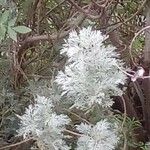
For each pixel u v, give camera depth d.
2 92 0.89
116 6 0.96
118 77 0.69
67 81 0.69
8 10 0.79
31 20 0.95
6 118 0.89
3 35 0.71
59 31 0.93
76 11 0.96
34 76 0.96
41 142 0.71
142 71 0.72
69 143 0.81
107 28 0.96
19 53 0.96
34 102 0.89
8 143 0.87
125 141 0.84
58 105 0.82
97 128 0.71
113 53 0.75
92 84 0.68
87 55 0.69
